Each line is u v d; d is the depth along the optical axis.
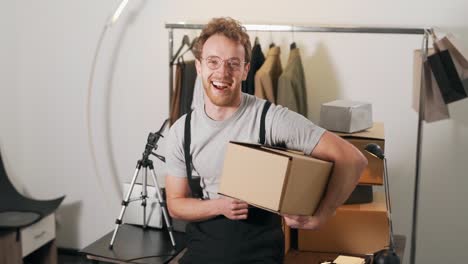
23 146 4.33
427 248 3.72
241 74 1.97
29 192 4.35
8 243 3.56
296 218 2.01
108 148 4.16
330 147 1.97
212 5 3.81
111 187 4.21
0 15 4.18
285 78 3.29
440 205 3.66
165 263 3.16
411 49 3.55
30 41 4.17
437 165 3.63
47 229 3.93
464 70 2.94
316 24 3.65
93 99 4.12
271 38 3.72
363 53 3.62
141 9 3.93
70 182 4.29
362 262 2.54
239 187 1.90
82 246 4.34
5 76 4.26
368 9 3.56
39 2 4.10
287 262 2.73
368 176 2.81
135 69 4.01
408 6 3.51
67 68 4.14
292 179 1.83
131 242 3.44
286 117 1.99
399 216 3.73
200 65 2.03
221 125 2.01
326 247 2.85
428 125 3.61
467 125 3.55
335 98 3.70
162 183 4.06
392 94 3.62
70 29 4.08
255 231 2.00
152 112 4.03
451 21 3.47
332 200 2.02
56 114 4.22
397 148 3.67
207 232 2.04
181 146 2.10
